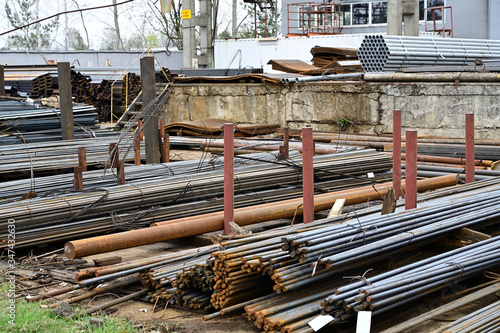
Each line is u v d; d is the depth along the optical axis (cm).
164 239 739
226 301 539
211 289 563
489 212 688
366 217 676
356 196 952
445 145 1331
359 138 1541
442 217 657
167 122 2159
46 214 803
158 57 3725
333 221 661
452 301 561
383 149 1443
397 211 731
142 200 889
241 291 551
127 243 698
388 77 1688
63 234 814
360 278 505
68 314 568
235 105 2009
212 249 662
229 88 2014
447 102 1609
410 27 2406
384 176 1162
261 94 1947
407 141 701
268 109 1938
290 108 1891
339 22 3178
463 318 498
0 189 938
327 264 507
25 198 889
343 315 483
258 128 1759
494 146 1312
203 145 1571
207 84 2061
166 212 886
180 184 935
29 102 1499
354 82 1758
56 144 1280
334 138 1592
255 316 504
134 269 621
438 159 1305
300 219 962
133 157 1294
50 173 1209
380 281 499
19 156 1182
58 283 677
